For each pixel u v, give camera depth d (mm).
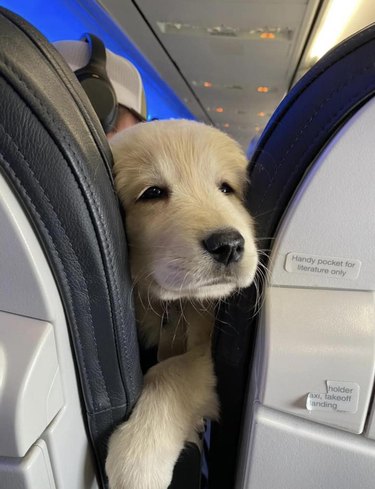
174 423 700
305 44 3549
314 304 549
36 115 414
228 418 744
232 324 648
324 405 544
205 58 4074
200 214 751
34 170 425
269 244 574
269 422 573
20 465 467
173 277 718
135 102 1647
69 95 458
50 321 476
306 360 533
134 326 593
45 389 477
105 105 1215
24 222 438
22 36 420
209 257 683
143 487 649
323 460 582
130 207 822
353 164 492
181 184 836
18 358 450
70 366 532
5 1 2031
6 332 465
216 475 802
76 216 454
